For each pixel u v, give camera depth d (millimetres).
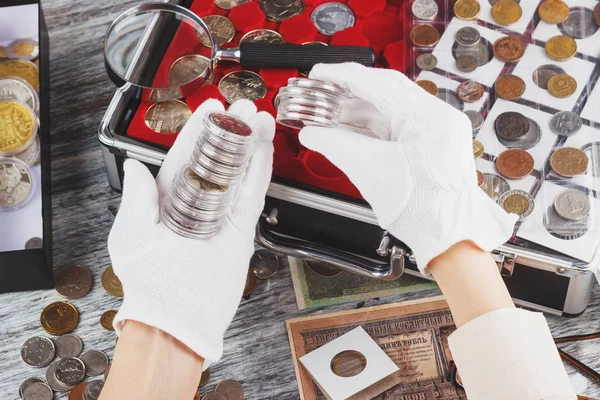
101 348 1194
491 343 819
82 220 1286
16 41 1345
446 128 941
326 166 1154
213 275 948
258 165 1034
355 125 1061
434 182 921
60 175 1317
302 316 1216
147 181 989
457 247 893
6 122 1254
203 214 941
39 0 1333
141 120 1179
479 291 858
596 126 1174
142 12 1227
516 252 1100
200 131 1040
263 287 1237
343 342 1168
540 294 1179
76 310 1214
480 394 815
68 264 1254
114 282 1229
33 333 1203
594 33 1244
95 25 1456
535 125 1177
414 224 920
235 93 1212
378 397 1150
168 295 913
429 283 1239
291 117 1012
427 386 1157
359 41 1254
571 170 1137
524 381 797
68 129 1356
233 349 1189
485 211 921
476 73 1219
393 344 1189
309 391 1153
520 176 1138
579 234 1103
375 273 1142
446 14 1262
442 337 1195
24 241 1202
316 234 1216
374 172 954
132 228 955
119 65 1192
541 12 1255
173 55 1212
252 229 1014
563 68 1217
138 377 868
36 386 1161
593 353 1178
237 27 1283
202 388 1165
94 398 1147
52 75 1403
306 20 1274
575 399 817
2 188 1223
